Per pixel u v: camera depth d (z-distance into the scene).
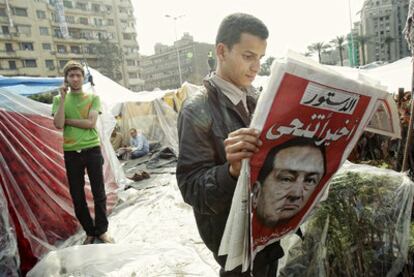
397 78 8.32
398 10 61.88
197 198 1.19
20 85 3.87
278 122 0.98
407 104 4.08
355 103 1.14
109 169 4.96
